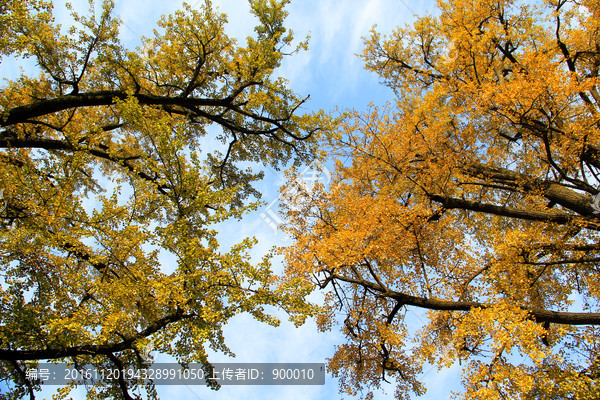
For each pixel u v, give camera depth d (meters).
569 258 5.57
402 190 7.03
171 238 4.27
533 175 6.36
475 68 7.13
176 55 8.16
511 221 7.75
